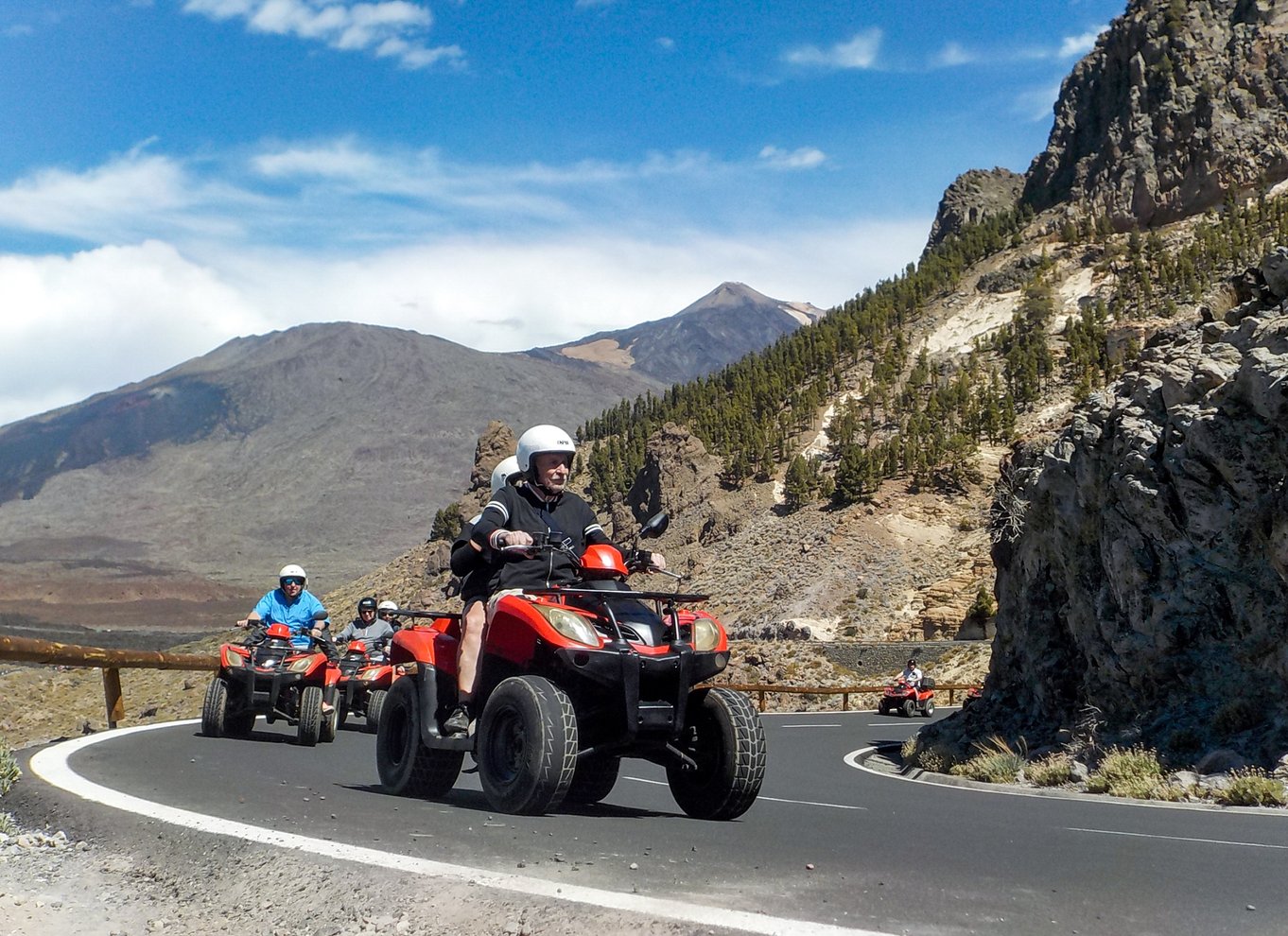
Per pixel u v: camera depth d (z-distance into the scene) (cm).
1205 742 1338
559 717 666
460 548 767
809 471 13788
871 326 19525
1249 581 1387
